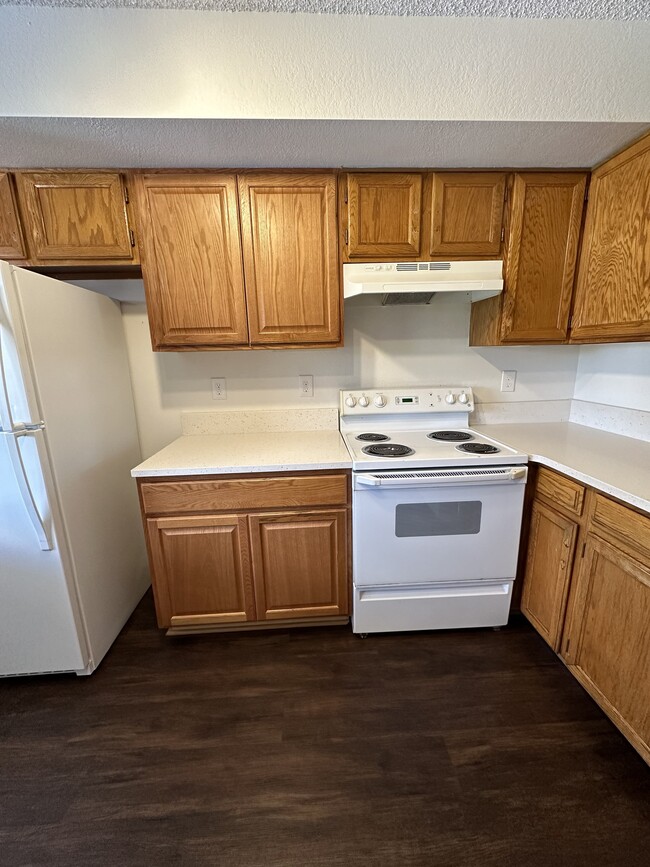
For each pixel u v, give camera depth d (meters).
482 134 1.32
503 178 1.60
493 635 1.76
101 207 1.52
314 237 1.60
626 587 1.19
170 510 1.60
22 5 1.09
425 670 1.58
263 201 1.56
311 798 1.13
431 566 1.67
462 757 1.24
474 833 1.04
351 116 1.21
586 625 1.37
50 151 1.36
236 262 1.60
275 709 1.42
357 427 2.06
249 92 1.18
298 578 1.71
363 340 2.05
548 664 1.60
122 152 1.38
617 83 1.24
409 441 1.83
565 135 1.33
